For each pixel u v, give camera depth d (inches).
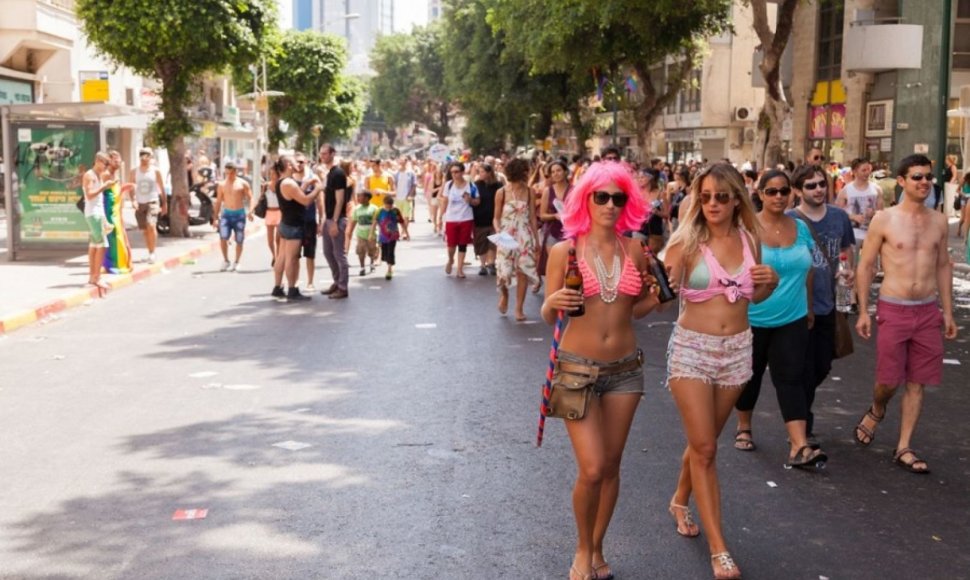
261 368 393.1
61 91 1275.8
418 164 2524.6
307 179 594.2
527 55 1435.8
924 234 268.4
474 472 258.8
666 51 1295.5
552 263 185.2
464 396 344.8
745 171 652.1
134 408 327.9
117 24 912.9
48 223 754.8
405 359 410.9
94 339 461.1
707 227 203.8
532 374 381.4
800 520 227.1
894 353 270.4
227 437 292.2
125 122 983.6
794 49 1498.5
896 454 271.7
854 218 530.6
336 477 254.4
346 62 2559.1
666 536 215.9
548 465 265.0
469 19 2027.6
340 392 351.3
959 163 1210.6
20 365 401.7
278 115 2509.8
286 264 590.9
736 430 303.7
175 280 693.9
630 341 186.7
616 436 187.2
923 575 197.3
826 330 285.6
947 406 337.7
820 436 300.2
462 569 196.9
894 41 767.7
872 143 1285.7
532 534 215.8
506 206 511.2
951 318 269.6
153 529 218.1
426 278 708.7
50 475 256.7
